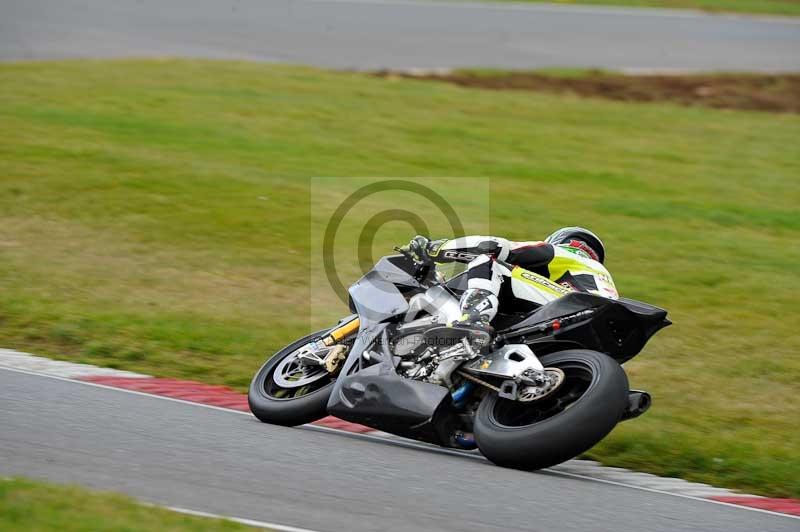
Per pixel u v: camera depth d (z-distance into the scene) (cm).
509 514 1802
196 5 10469
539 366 2141
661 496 2070
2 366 2748
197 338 3197
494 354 2214
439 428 2202
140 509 1600
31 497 1598
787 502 2170
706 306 3762
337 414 2316
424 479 2002
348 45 9306
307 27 9906
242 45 8906
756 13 12712
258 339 3234
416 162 5856
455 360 2233
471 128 6831
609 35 10762
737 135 7300
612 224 4891
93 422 2239
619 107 7925
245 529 1564
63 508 1565
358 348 2381
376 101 7325
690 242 4678
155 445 2095
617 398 2027
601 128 7219
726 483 2298
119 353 3027
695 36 11019
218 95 7025
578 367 2134
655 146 6825
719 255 4488
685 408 2800
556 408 2189
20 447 1989
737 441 2525
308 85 7600
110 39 8688
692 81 9044
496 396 2197
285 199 4894
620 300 2275
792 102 8500
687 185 5888
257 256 4153
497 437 2083
